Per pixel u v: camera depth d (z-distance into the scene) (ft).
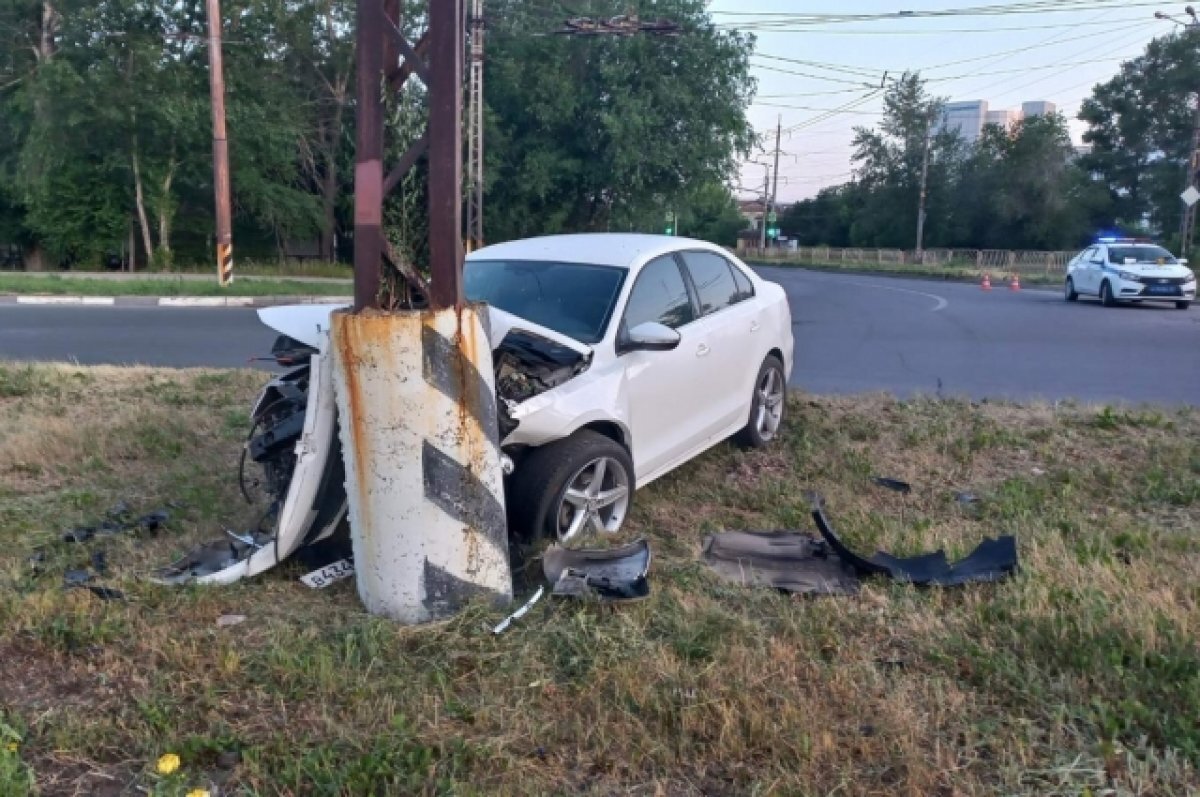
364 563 13.32
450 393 12.75
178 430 23.16
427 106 13.41
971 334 55.67
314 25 119.24
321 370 14.19
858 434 24.23
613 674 11.49
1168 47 211.61
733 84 126.41
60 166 106.01
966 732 10.62
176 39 106.73
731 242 349.00
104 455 21.34
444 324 12.62
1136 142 217.56
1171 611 13.07
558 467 15.66
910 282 130.72
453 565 13.08
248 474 19.70
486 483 13.29
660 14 120.26
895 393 34.53
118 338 48.98
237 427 24.03
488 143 121.70
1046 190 215.10
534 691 11.32
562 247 20.54
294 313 16.56
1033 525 17.28
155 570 14.74
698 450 20.18
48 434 22.40
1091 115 224.33
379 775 9.71
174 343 47.16
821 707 11.00
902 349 48.44
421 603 13.05
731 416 21.27
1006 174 219.41
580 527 16.30
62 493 18.69
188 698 11.19
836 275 159.33
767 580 14.62
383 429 12.68
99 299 72.59
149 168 106.63
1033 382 37.58
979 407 27.63
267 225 121.70
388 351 12.44
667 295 19.77
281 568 14.99
